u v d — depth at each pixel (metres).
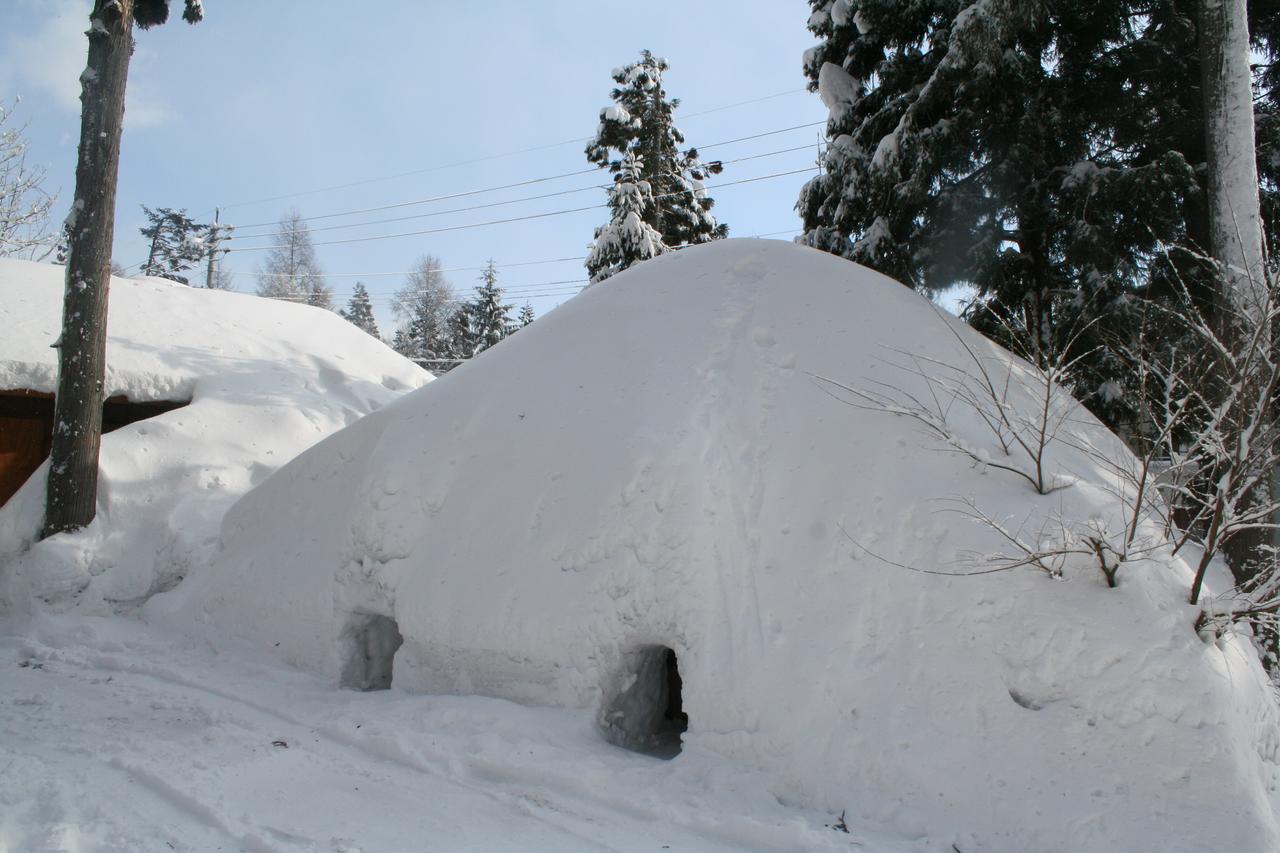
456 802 4.25
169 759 4.55
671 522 5.31
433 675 5.95
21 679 6.40
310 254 60.09
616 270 22.48
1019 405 5.80
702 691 4.83
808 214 13.44
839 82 12.83
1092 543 4.19
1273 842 3.54
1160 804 3.71
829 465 5.33
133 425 10.14
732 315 6.50
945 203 10.34
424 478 6.60
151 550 8.88
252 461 10.30
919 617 4.54
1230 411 4.66
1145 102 10.08
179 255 49.66
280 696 6.03
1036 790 3.89
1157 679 3.96
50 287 11.87
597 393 6.37
